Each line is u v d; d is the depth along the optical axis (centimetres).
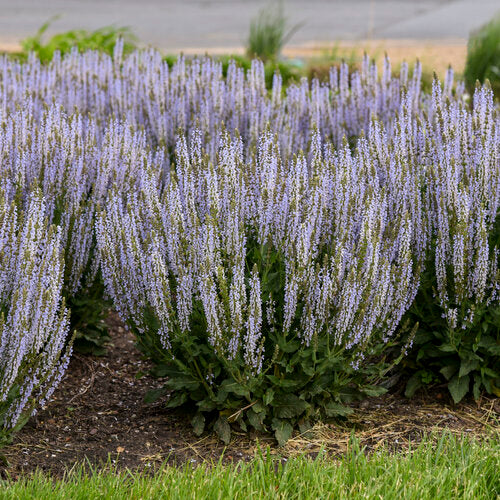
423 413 621
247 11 3006
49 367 509
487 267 591
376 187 600
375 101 841
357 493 466
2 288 515
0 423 511
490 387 632
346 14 2938
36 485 471
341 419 601
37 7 3056
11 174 669
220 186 572
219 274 518
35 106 830
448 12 2969
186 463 538
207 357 564
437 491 466
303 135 841
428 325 634
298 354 546
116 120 718
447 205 593
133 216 554
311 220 549
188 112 852
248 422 579
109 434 581
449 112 671
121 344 738
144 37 2278
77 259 636
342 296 534
